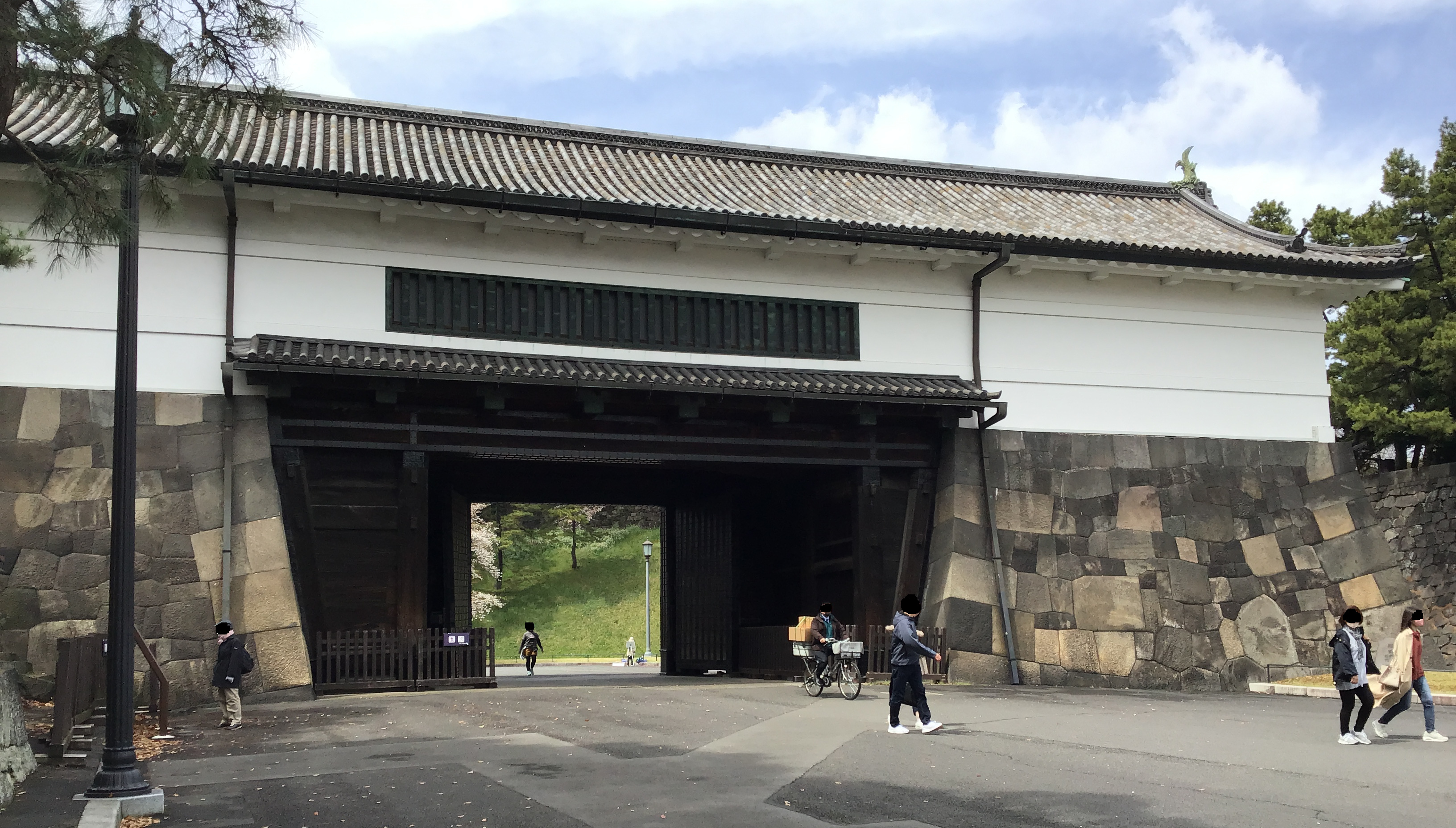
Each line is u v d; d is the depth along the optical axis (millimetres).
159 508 15805
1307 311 22469
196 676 15344
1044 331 20797
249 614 15875
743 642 21797
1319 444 21969
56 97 11086
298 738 12344
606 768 10242
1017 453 20203
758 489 22641
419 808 8648
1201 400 21438
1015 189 24562
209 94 9945
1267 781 9477
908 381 19297
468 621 20828
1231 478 21250
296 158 17875
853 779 9703
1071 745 11594
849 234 18578
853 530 19625
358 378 16156
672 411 18234
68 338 16000
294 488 16484
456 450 17234
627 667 35938
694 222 17922
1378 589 21234
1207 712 14938
